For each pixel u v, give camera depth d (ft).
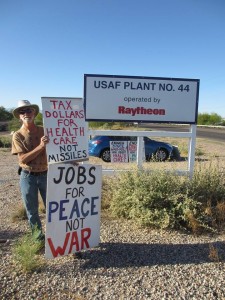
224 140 105.50
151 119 23.66
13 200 26.08
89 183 16.14
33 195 16.61
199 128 201.98
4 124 153.38
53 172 15.12
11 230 19.25
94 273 14.61
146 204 20.30
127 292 13.26
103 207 22.82
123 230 19.36
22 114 16.06
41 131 16.57
